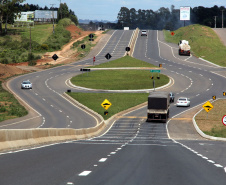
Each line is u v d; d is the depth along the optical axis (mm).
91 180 15719
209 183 15633
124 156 25672
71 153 26578
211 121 80625
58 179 15805
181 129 71938
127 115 92312
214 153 29484
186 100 104375
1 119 82188
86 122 80438
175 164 21656
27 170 18000
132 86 135500
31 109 99062
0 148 26188
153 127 74562
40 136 35031
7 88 130875
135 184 15023
